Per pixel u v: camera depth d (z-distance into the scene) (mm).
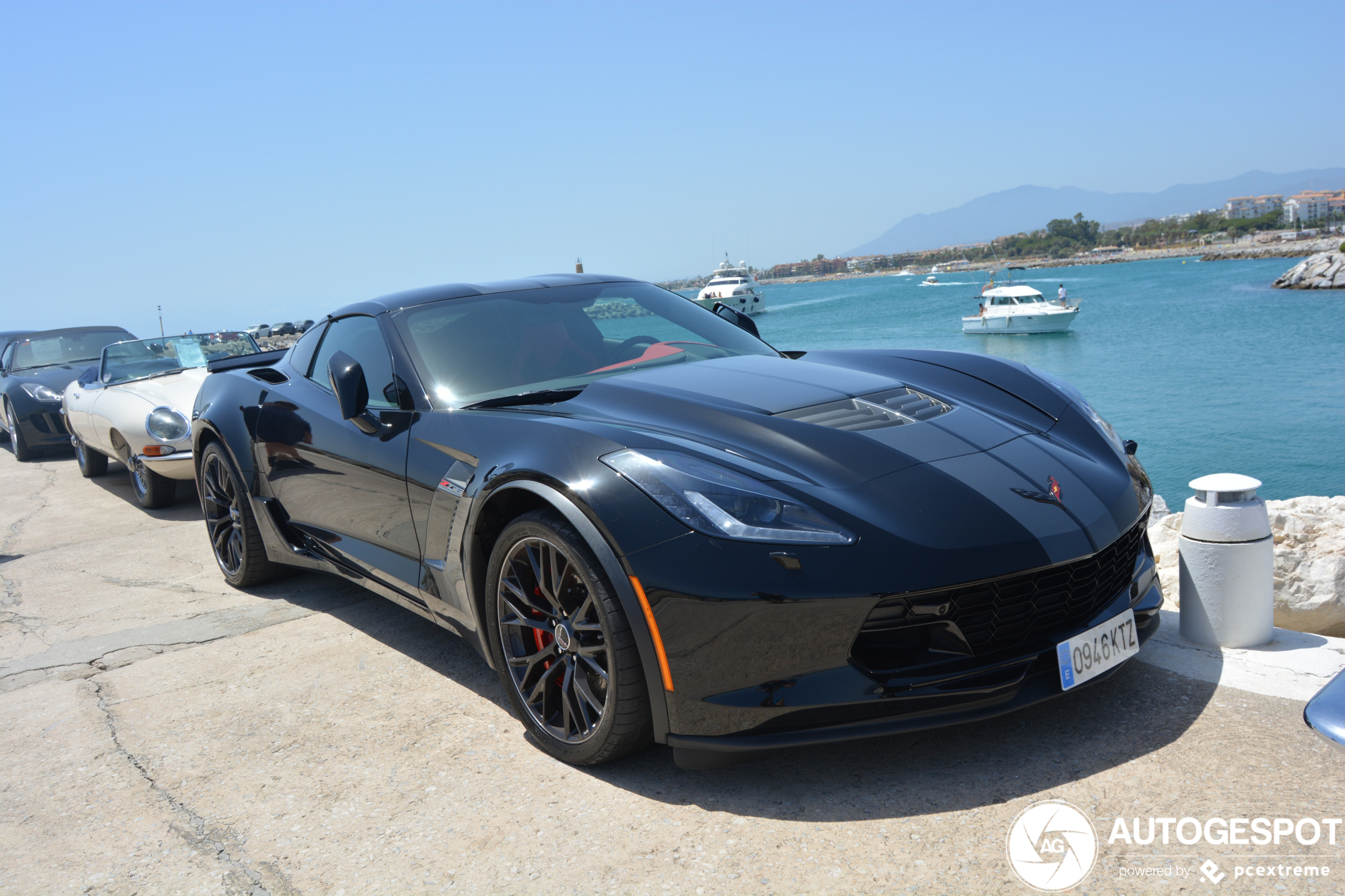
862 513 1840
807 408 2268
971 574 1766
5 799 2217
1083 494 2029
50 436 8852
